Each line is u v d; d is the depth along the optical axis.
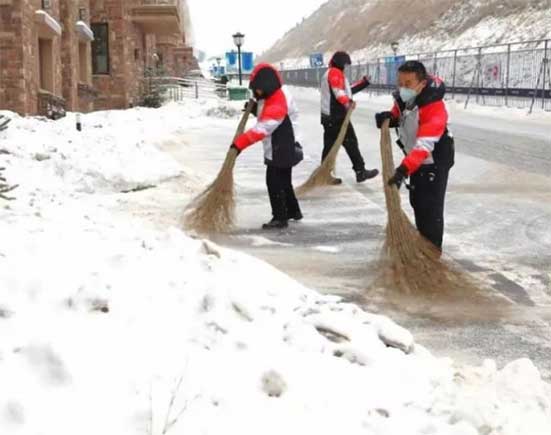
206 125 22.83
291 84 81.88
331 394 3.24
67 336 3.27
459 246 7.21
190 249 5.11
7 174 9.29
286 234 7.71
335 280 6.00
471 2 76.31
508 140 17.23
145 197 9.22
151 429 2.75
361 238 7.52
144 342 3.37
